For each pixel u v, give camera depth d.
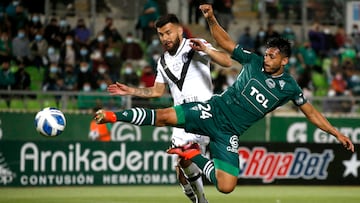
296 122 41.62
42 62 47.06
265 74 19.58
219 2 53.38
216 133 19.80
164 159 36.97
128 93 21.48
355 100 43.81
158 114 19.25
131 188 35.38
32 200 29.70
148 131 39.16
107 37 49.38
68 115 38.66
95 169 36.03
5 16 48.69
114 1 55.12
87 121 38.88
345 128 41.66
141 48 49.50
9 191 33.28
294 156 38.03
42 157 35.38
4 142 34.97
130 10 55.41
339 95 48.81
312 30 53.00
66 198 30.56
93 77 44.69
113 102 40.25
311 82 48.59
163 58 22.45
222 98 19.86
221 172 19.77
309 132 41.72
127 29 55.03
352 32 55.06
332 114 43.69
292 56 51.06
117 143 36.31
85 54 47.03
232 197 31.80
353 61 53.28
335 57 51.66
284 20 57.12
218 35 20.16
